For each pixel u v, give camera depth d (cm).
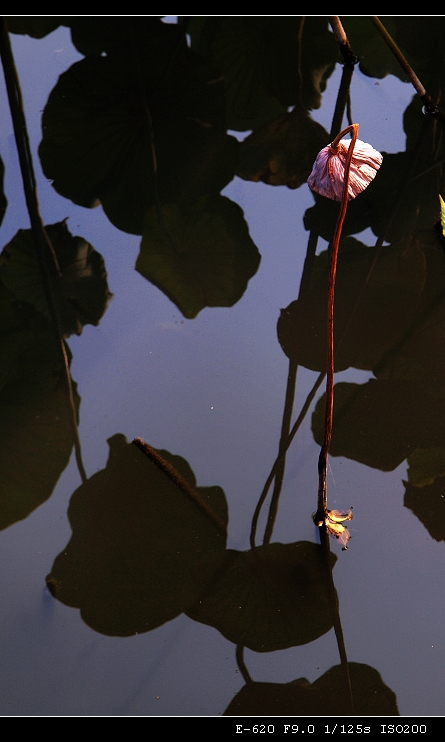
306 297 473
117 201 489
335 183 432
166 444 456
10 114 503
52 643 440
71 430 457
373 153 432
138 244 482
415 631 439
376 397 459
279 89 510
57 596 443
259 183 492
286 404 460
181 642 439
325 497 445
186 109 503
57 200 489
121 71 506
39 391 461
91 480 452
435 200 488
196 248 481
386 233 482
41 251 481
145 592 443
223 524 448
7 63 512
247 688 436
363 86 511
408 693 435
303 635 439
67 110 502
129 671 438
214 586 443
